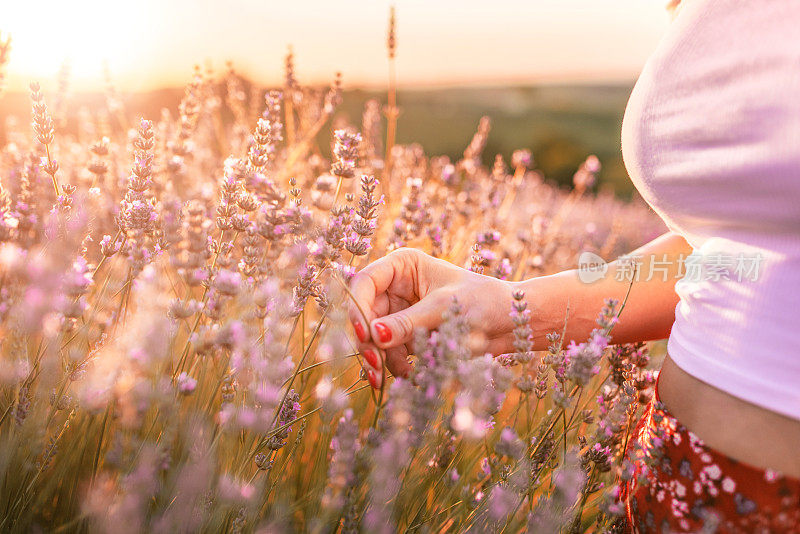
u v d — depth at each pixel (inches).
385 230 100.3
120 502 41.6
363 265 82.4
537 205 174.7
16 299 54.3
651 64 49.4
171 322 52.6
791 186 38.9
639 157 50.5
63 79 104.4
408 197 86.5
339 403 50.5
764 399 40.8
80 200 60.9
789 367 40.1
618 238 132.0
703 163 43.9
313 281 56.8
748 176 40.6
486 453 61.6
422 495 56.0
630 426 60.2
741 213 42.2
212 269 59.4
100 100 121.7
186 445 50.0
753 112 40.3
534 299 60.2
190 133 93.5
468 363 45.8
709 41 44.3
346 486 48.4
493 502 48.1
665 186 48.5
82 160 111.7
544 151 657.6
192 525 45.3
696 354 45.3
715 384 43.4
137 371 46.2
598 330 50.7
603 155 661.3
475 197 117.7
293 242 64.9
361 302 56.4
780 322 40.3
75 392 51.9
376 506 45.3
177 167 89.4
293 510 55.1
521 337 54.4
